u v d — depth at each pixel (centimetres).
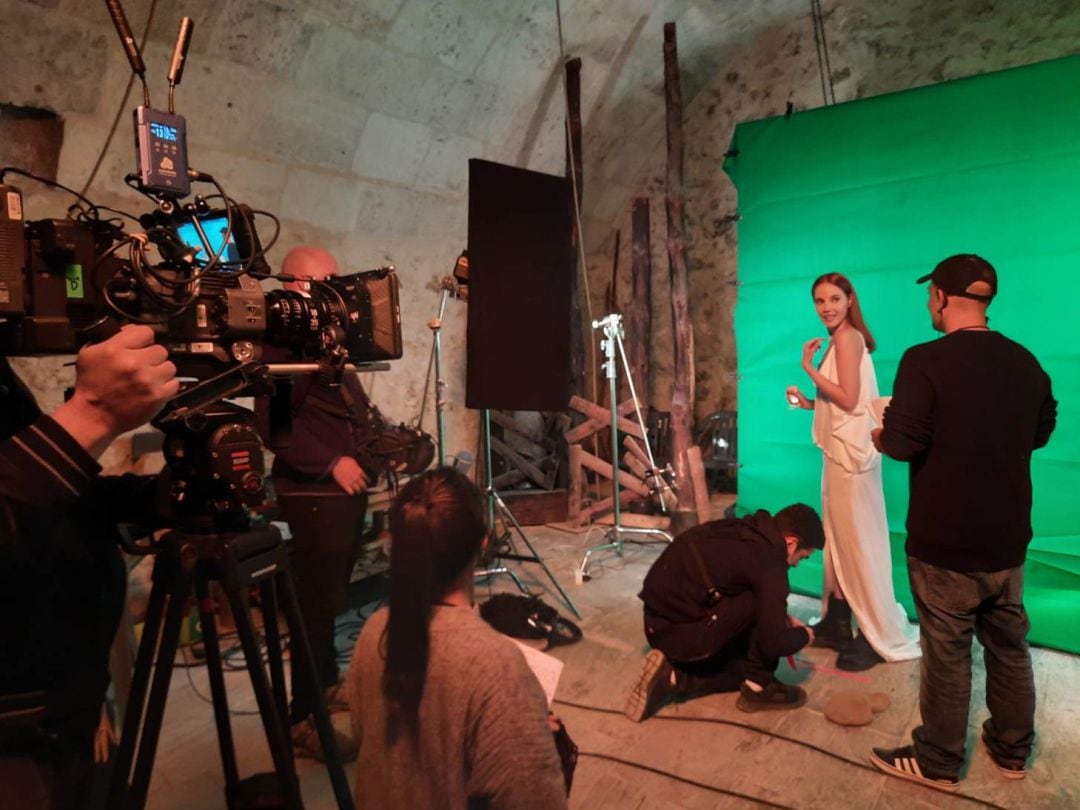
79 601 87
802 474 365
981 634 210
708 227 550
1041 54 409
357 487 237
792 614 339
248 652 112
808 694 262
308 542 233
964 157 310
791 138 357
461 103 421
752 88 520
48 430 79
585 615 339
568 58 459
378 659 110
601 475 558
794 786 207
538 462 534
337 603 239
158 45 290
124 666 197
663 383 580
